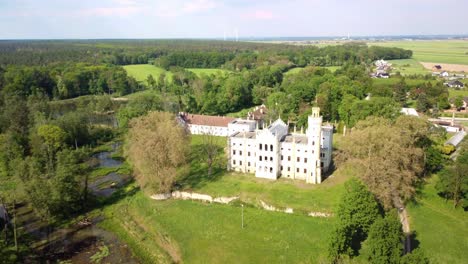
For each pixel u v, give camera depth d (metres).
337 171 139.75
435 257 87.44
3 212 112.88
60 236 106.00
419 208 110.94
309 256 89.44
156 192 124.12
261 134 132.62
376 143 112.56
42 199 109.19
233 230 102.69
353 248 88.69
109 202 126.06
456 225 101.50
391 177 103.62
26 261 93.62
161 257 95.00
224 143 179.50
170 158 125.25
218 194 121.75
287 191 122.50
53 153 148.25
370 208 89.44
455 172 109.44
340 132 195.38
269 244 95.44
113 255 96.88
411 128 132.12
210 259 91.31
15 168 132.25
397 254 74.81
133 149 133.25
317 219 106.38
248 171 142.50
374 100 189.25
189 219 109.81
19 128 174.25
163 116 155.88
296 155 133.38
